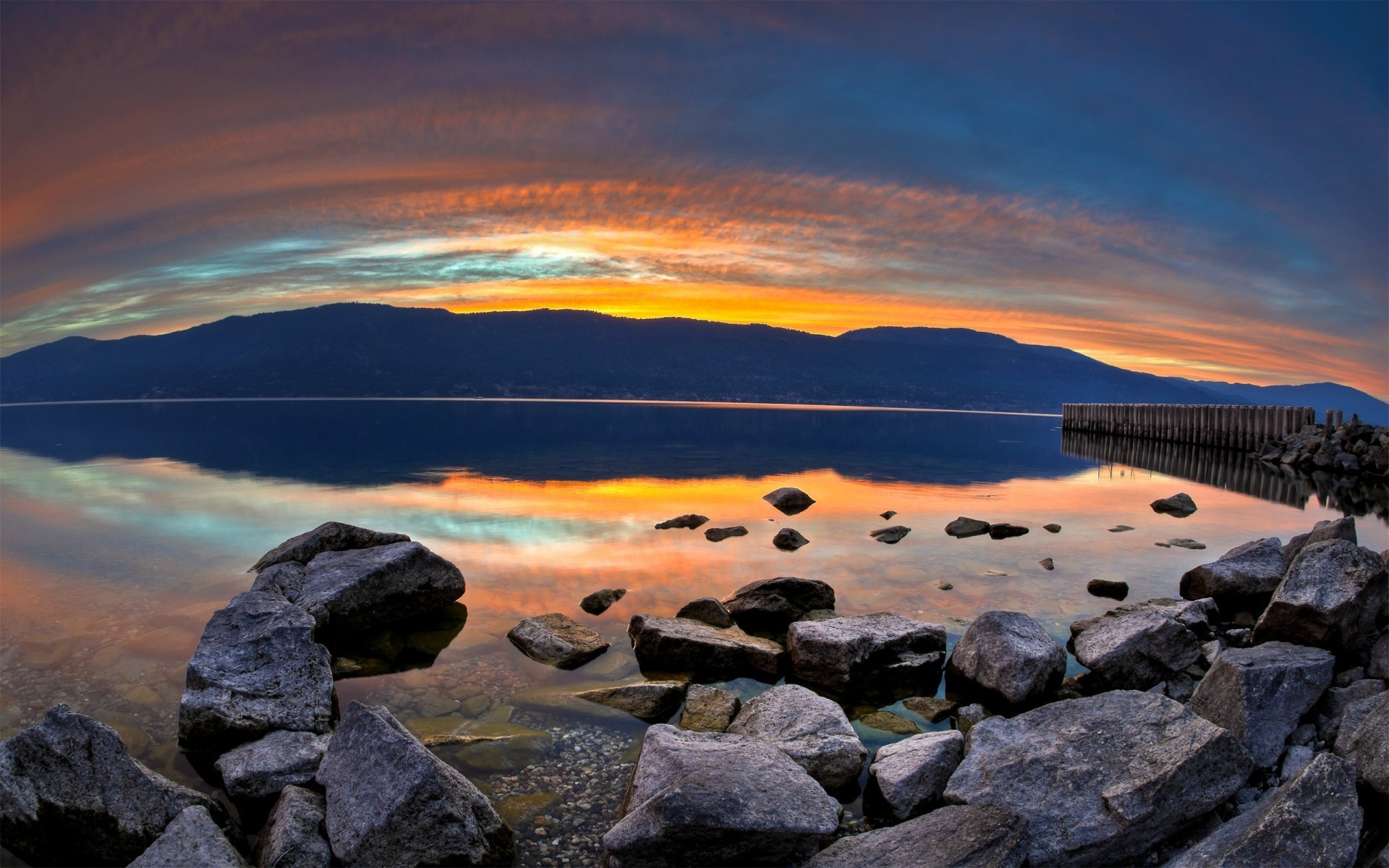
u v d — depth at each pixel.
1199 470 31.83
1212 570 10.52
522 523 16.77
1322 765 4.75
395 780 4.97
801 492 19.83
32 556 13.55
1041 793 5.18
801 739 6.20
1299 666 6.30
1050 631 9.50
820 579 11.94
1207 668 7.96
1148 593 11.30
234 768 5.78
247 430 49.72
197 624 9.72
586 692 7.50
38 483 23.59
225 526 16.44
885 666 8.03
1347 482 28.48
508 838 5.14
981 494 22.61
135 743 6.70
